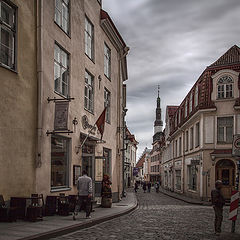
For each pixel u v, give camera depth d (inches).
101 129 679.1
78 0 649.6
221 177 1098.7
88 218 467.2
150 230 419.2
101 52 817.5
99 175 781.9
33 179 455.5
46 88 492.4
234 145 472.7
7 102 405.7
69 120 586.2
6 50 415.8
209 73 1144.8
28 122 449.4
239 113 1086.4
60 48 564.1
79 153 625.9
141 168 4379.9
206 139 1120.8
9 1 419.8
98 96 781.9
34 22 474.6
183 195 1450.5
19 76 433.1
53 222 410.6
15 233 318.3
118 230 411.5
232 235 389.1
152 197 1397.6
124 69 1237.1
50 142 501.4
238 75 1101.7
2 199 386.0
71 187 581.3
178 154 1630.2
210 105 1110.4
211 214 661.3
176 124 1706.4
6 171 399.2
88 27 733.3
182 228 447.2
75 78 622.2
